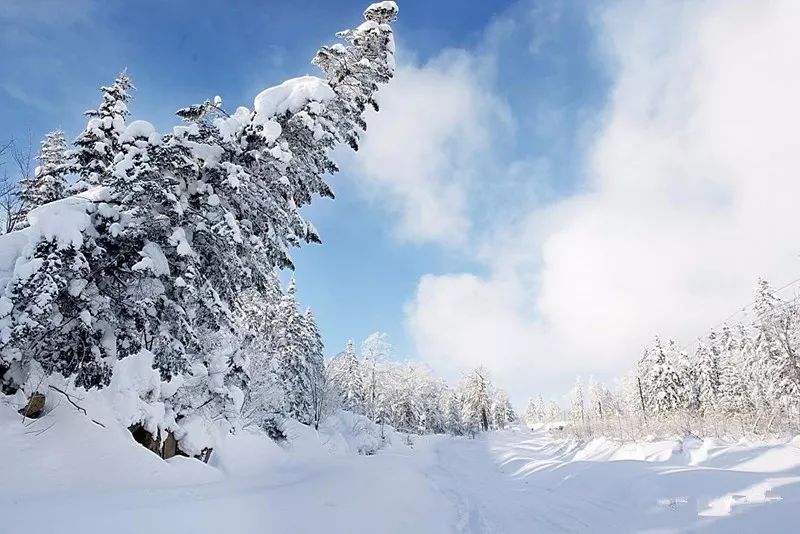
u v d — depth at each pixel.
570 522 8.95
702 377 50.66
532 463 21.80
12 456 8.77
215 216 11.40
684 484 9.23
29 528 5.53
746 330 40.72
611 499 10.27
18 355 9.30
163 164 10.76
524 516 10.03
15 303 8.69
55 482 8.73
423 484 14.80
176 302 11.56
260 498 8.67
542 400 158.00
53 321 9.61
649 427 23.08
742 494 7.88
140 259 10.80
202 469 12.67
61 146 20.44
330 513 8.27
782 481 8.17
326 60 13.93
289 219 13.39
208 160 11.77
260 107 12.20
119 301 10.66
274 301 33.72
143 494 8.31
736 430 18.73
